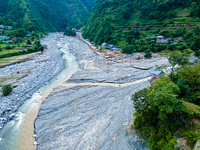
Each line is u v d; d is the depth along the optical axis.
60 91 47.22
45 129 31.66
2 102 41.44
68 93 45.62
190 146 17.55
